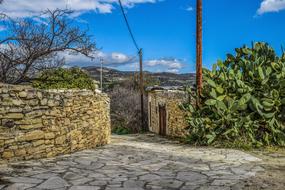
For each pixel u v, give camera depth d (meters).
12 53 9.17
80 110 9.95
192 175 6.46
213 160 8.21
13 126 7.23
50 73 11.57
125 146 11.62
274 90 10.97
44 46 9.38
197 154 9.34
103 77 40.59
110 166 7.34
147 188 5.51
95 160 8.04
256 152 9.62
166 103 19.02
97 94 11.72
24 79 9.48
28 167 6.81
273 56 12.39
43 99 8.02
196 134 11.91
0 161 6.91
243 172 6.63
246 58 12.58
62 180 5.93
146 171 6.86
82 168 7.01
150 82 34.41
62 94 8.88
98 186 5.61
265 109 10.90
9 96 7.17
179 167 7.30
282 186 5.55
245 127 11.02
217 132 11.41
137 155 9.10
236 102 11.20
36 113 7.77
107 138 13.09
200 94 12.45
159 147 11.47
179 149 10.73
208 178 6.18
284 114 11.19
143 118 26.16
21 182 5.71
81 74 14.07
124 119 27.47
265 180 5.94
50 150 8.24
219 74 12.37
